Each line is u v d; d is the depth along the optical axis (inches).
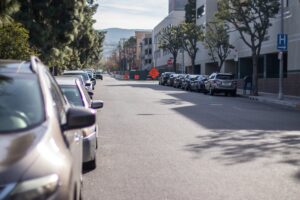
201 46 2955.2
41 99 184.7
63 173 155.3
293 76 1582.2
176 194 321.7
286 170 396.8
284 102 1254.3
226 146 521.0
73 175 171.9
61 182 152.3
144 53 6525.6
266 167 408.5
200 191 329.4
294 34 1581.0
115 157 456.4
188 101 1305.4
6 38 800.9
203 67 2915.8
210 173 385.7
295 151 487.8
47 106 183.0
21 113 176.4
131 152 484.4
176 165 418.3
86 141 375.2
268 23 1604.3
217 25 2257.6
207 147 514.3
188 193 324.2
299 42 1545.3
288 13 1638.8
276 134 622.8
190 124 738.8
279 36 1380.4
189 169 401.1
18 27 837.2
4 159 147.8
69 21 1243.8
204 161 435.5
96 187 342.0
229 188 337.7
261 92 1827.0
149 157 456.8
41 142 160.6
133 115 884.0
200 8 2997.0
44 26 1171.3
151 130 663.8
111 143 543.5
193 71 2785.4
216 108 1066.7
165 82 2613.2
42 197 144.2
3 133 165.3
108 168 406.3
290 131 657.0
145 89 2070.6
